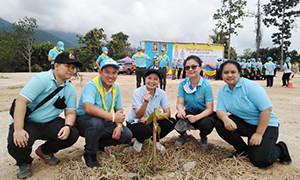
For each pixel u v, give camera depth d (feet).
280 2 98.48
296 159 8.75
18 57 109.40
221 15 75.97
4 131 11.84
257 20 85.15
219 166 7.84
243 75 54.75
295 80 50.03
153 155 7.36
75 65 7.43
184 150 9.21
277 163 8.39
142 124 8.82
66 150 9.53
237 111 8.32
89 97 7.90
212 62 54.85
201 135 9.53
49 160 8.13
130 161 8.29
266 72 35.86
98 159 8.38
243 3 72.90
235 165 7.94
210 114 9.42
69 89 7.83
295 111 17.43
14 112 6.66
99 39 131.23
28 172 7.31
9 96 22.47
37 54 111.45
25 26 99.45
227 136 8.50
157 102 9.55
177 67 52.26
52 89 7.34
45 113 7.45
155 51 51.13
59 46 26.58
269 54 133.18
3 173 7.58
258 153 7.62
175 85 37.06
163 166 7.99
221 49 54.39
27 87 6.83
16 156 6.98
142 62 27.20
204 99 9.66
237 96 8.18
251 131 8.28
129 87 32.04
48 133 7.61
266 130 7.86
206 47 53.93
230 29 75.41
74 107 8.05
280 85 39.68
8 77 44.98
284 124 13.58
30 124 7.37
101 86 8.21
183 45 52.75
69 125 7.57
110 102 8.65
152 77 9.02
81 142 10.63
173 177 7.06
